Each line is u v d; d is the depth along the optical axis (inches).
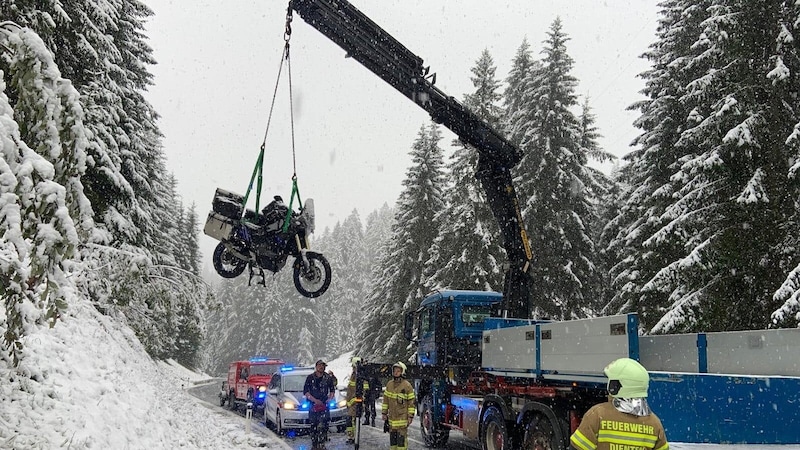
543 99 968.9
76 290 445.7
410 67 467.5
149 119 791.1
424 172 1240.8
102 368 347.3
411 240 1213.7
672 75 724.7
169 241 1547.7
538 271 925.2
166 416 383.9
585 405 309.4
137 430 299.1
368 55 451.8
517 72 1146.0
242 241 362.9
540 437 334.6
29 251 176.4
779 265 528.4
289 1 411.2
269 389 660.7
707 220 592.4
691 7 674.2
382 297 1385.3
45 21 351.9
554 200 952.3
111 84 633.0
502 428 374.3
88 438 242.2
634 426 153.4
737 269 558.3
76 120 196.2
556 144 970.7
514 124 1053.8
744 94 541.0
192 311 561.9
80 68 598.5
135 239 653.9
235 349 3265.3
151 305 546.0
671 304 622.5
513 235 498.6
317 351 3245.6
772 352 268.5
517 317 485.4
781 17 533.6
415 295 1164.5
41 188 175.0
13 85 191.2
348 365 1892.2
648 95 807.7
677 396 238.5
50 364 290.7
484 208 994.7
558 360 316.5
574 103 991.0
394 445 405.7
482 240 957.2
